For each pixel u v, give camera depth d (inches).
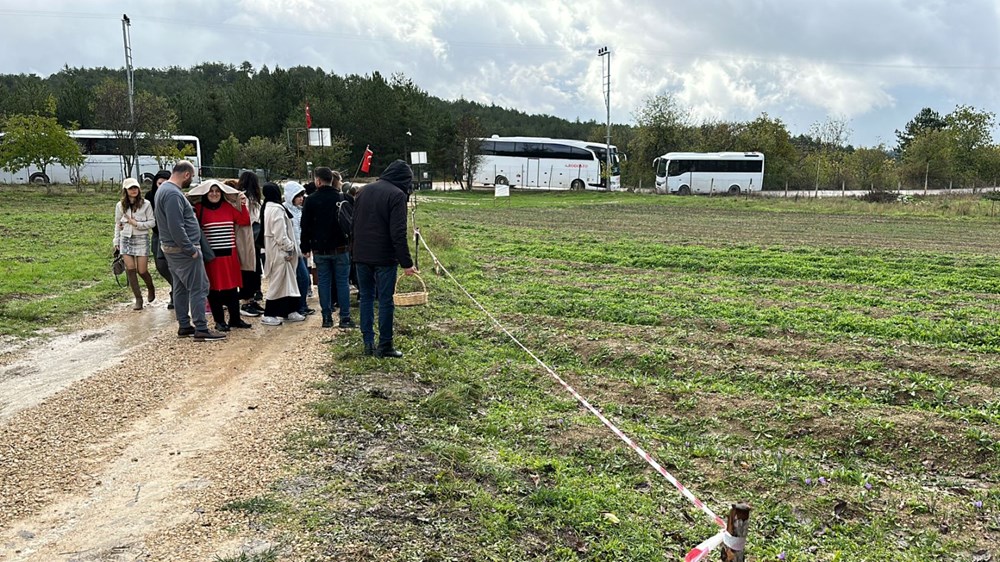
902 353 350.0
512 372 310.2
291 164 2034.9
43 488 180.9
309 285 416.8
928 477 224.7
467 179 2333.9
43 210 1111.0
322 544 156.3
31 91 2288.4
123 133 1676.9
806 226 1167.0
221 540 156.6
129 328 365.1
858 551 180.5
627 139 3449.8
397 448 214.2
